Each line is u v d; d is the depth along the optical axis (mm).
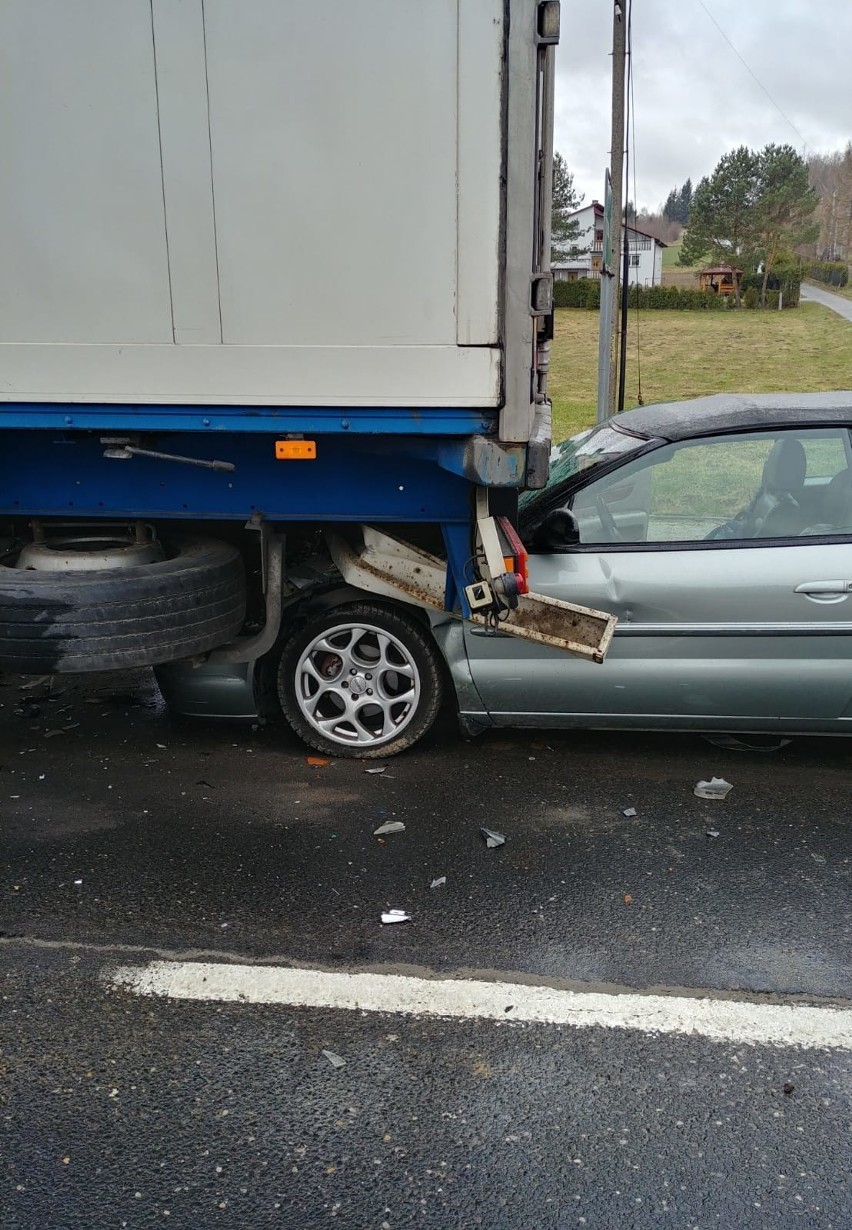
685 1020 2896
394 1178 2350
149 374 3562
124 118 3363
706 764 4668
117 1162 2396
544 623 4145
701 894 3549
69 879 3619
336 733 4668
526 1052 2764
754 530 4289
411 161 3326
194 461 3863
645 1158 2406
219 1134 2479
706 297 52031
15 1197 2297
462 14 3209
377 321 3463
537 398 3980
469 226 3367
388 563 4348
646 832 3996
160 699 5520
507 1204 2279
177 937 3283
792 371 29672
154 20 3277
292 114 3311
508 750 4812
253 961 3160
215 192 3395
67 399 3609
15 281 3527
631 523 4367
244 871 3686
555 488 4461
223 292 3475
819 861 3775
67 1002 2967
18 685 5770
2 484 4211
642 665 4309
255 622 4758
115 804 4223
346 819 4094
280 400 3549
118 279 3498
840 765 4664
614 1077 2672
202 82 3307
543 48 3619
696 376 28641
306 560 4633
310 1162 2396
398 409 3584
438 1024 2875
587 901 3504
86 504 4211
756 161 53469
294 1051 2764
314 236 3406
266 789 4375
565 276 53688
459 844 3896
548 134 3705
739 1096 2607
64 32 3311
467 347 3461
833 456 4293
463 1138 2467
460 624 4406
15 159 3428
